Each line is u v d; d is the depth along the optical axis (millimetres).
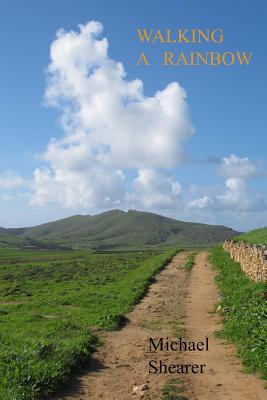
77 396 12367
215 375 14203
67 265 66312
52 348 15523
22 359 14000
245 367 14758
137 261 65125
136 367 15164
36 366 13375
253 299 22875
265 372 13844
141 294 30734
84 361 15344
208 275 40250
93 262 68938
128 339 19141
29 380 12383
